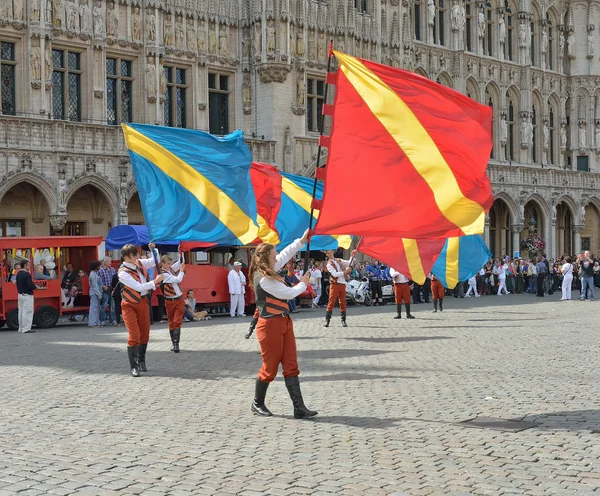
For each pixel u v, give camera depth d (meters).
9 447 10.21
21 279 27.03
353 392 13.84
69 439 10.60
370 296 40.41
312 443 10.22
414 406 12.55
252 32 44.97
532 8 64.69
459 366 16.88
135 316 16.03
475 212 12.66
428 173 12.71
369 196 12.59
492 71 60.84
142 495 8.15
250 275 11.91
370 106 12.91
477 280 50.00
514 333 23.86
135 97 40.62
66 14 37.84
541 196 62.66
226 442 10.33
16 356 19.64
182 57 42.25
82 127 37.22
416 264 22.75
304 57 46.16
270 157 44.59
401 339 22.38
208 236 18.97
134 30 40.34
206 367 17.14
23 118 35.09
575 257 65.50
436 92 13.04
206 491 8.24
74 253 31.20
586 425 11.09
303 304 38.72
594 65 67.44
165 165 18.69
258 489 8.30
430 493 8.12
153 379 15.57
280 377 15.64
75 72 38.47
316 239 30.20
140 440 10.49
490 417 11.68
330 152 12.70
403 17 52.28
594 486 8.32
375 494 8.09
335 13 48.28
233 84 45.03
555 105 66.56
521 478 8.61
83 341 23.14
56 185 36.06
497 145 61.25
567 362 17.39
